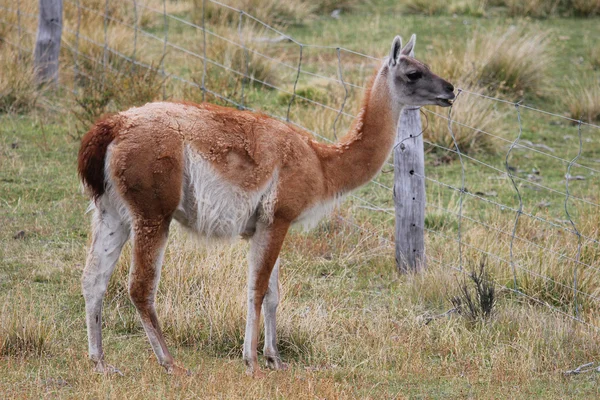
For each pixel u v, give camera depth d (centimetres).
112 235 2041
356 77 4766
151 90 3791
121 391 1888
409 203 2827
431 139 4088
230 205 2084
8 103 4022
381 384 2106
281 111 4150
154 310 2062
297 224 2231
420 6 6384
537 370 2220
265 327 2233
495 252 2936
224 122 2094
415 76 2295
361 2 6531
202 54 4788
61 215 3023
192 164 2036
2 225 2888
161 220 2025
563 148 4225
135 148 1981
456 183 3722
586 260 2897
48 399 1834
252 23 5659
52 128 3859
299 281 2736
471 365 2234
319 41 5569
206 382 1995
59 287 2541
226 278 2525
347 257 2933
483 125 4097
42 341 2153
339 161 2253
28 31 4572
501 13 6338
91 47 4491
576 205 3472
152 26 5544
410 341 2338
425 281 2722
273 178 2116
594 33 5941
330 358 2267
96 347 2039
